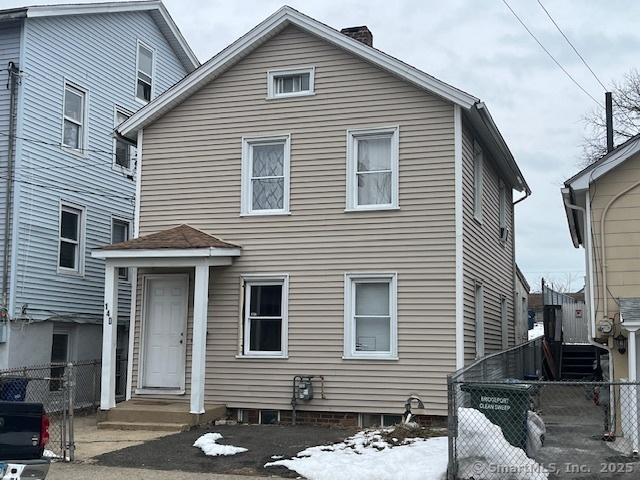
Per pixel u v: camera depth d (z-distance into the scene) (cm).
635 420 1044
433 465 950
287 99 1517
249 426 1391
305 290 1456
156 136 1599
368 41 1634
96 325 1881
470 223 1493
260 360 1463
